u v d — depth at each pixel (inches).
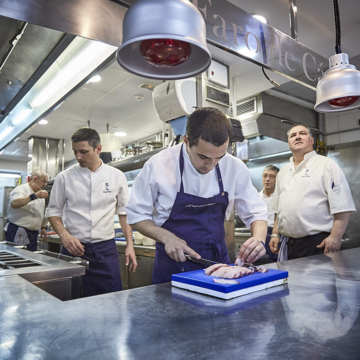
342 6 99.6
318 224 87.0
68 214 90.1
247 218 60.5
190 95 106.7
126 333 24.9
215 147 43.8
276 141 169.5
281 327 25.8
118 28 56.1
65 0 50.1
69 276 55.4
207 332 25.0
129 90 156.9
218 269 41.4
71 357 20.7
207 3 57.9
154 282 57.6
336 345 22.0
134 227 56.1
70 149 278.5
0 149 183.2
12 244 101.2
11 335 24.7
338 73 63.0
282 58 71.9
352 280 42.6
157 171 56.1
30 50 74.6
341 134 179.5
